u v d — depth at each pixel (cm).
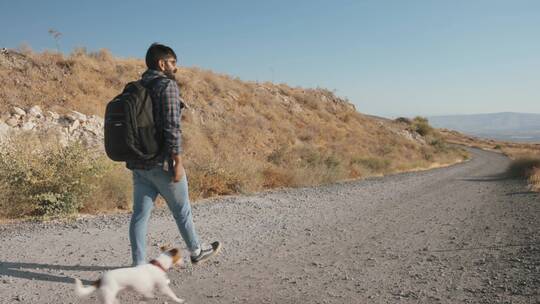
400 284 502
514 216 986
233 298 442
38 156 939
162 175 448
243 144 2347
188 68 2938
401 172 2778
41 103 1672
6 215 840
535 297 443
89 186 927
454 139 11269
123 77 2208
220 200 1192
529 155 2528
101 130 1669
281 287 482
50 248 598
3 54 1875
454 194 1452
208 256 510
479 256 630
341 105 4375
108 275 372
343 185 1723
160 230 753
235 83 3177
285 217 938
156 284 402
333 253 646
